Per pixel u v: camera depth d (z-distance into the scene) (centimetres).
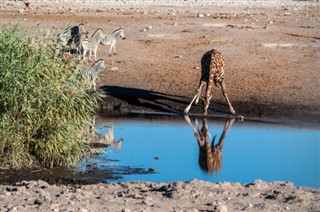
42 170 2428
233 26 6156
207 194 1802
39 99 2486
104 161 2575
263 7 8769
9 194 1806
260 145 2891
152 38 5372
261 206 1705
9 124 2455
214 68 3503
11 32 2580
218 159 2641
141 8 7950
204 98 3506
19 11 6850
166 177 2378
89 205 1659
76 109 2609
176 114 3534
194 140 2964
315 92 3866
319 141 2973
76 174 2392
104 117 3422
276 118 3453
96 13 7038
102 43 4550
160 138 2975
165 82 4022
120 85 3909
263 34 5700
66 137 2509
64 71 2645
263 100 3719
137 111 3572
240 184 1980
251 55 4753
